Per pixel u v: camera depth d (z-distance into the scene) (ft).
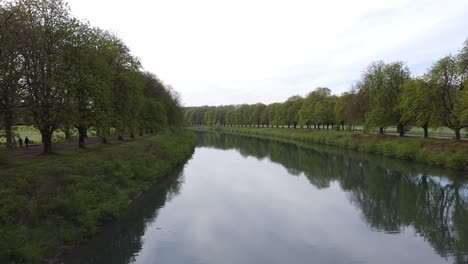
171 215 74.90
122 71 126.21
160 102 208.64
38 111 76.54
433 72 133.18
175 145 178.40
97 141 141.28
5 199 49.57
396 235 63.46
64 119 81.10
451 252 55.21
